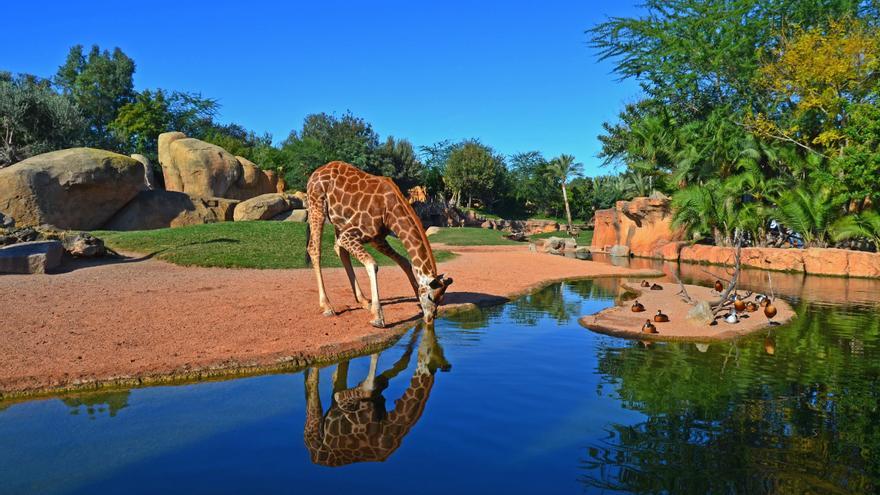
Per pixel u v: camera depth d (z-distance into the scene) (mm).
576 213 70375
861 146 21094
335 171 10000
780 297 13922
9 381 5840
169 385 6270
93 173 23828
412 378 6527
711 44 31781
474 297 12672
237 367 6777
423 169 61531
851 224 21594
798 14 29078
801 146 26203
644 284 15062
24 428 4910
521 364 7145
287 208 32719
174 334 7934
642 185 37812
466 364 7148
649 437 4699
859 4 27875
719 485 3818
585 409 5395
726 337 8773
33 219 22156
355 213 9664
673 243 27500
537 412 5340
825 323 10211
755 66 29062
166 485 3838
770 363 7242
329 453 4406
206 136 52719
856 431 4852
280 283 13180
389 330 8828
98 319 8633
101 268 14695
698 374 6695
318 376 6672
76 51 58781
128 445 4555
